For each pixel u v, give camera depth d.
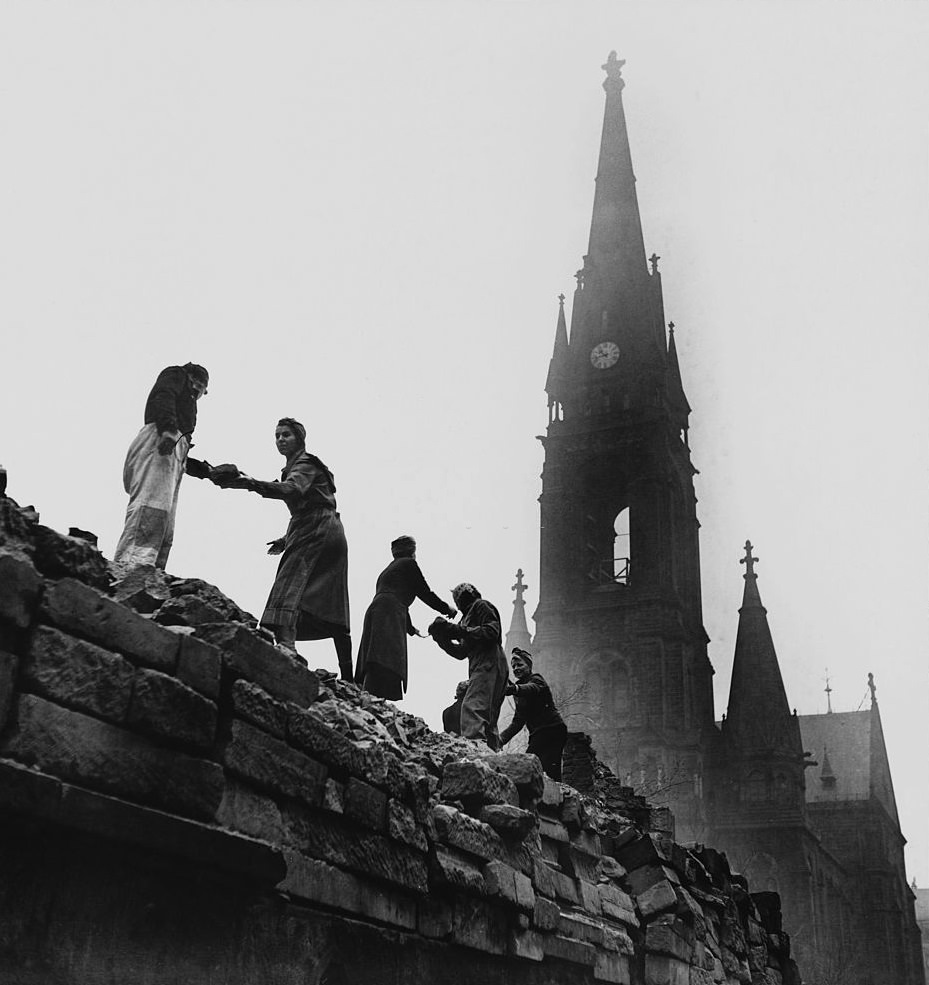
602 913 14.92
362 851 9.47
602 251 110.62
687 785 88.31
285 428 13.53
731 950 19.38
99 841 7.11
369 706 12.34
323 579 13.25
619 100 118.19
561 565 98.94
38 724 6.89
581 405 104.75
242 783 8.28
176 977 7.62
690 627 99.38
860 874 114.88
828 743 122.88
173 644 7.85
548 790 14.66
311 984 8.77
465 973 10.93
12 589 6.85
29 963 6.79
